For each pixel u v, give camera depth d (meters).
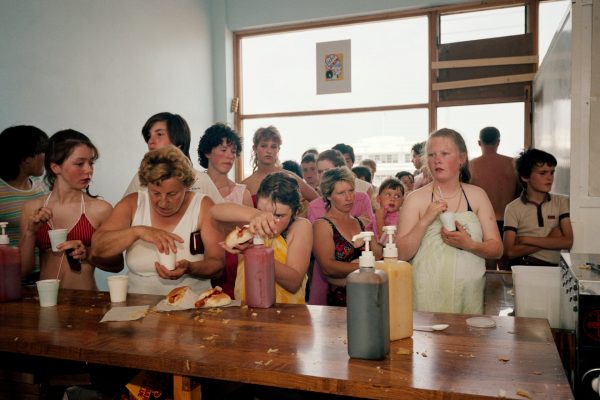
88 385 1.23
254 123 6.05
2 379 1.24
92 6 4.03
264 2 5.76
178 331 1.13
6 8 3.24
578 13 2.04
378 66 5.47
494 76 5.02
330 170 2.05
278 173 1.66
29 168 2.27
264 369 0.89
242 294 1.61
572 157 2.11
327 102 5.71
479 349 0.97
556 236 2.39
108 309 1.36
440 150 1.65
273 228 1.29
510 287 2.00
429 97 5.28
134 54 4.57
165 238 1.38
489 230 1.65
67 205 1.81
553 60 3.03
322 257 1.96
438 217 1.68
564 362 1.20
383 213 2.96
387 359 0.93
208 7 5.87
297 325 1.16
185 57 5.39
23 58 3.37
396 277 1.03
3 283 1.47
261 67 5.98
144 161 1.42
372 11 5.33
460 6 5.09
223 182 2.60
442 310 1.64
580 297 1.04
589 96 2.06
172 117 2.23
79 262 1.65
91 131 4.03
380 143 5.54
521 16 4.97
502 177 4.08
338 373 0.86
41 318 1.29
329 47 5.64
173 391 1.03
